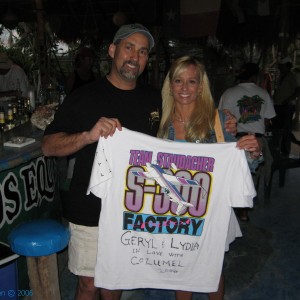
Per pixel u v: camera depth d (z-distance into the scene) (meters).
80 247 2.37
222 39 8.87
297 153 8.04
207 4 6.96
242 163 2.21
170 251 2.32
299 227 4.61
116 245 2.27
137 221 2.27
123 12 8.35
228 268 3.70
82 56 5.79
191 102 2.34
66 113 2.26
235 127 2.38
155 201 2.25
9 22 7.99
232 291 3.34
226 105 4.72
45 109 3.83
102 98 2.27
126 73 2.24
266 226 4.64
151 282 2.36
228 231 2.42
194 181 2.24
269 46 9.46
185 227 2.29
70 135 2.12
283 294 3.30
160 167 2.22
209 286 2.37
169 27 7.16
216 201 2.27
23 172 2.98
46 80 7.38
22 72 5.58
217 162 2.22
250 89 4.66
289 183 6.19
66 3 8.37
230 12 8.06
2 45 12.79
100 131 2.02
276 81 9.34
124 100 2.31
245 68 4.70
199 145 2.20
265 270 3.67
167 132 2.42
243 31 8.59
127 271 2.32
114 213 2.24
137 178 2.22
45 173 3.46
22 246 2.29
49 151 2.24
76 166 2.35
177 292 2.67
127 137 2.18
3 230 2.69
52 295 2.50
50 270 2.46
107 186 2.19
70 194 2.38
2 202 2.67
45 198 3.47
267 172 5.20
